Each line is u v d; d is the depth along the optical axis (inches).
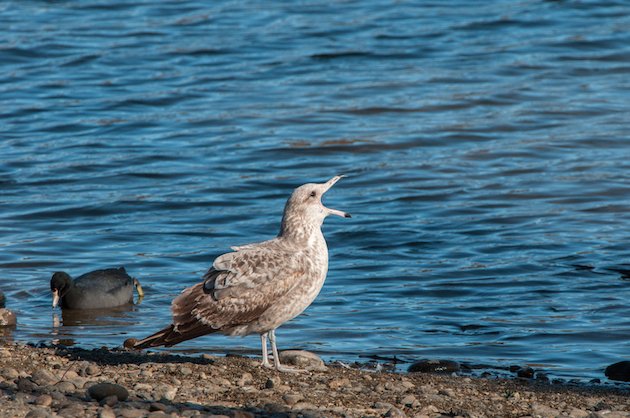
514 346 513.0
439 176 852.6
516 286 615.5
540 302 587.5
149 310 586.6
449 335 532.7
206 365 421.4
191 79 1133.1
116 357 444.1
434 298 598.2
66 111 1030.4
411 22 1346.0
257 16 1385.3
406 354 498.0
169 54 1220.5
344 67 1175.6
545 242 696.4
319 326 545.0
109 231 732.0
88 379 386.0
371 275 641.6
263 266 399.2
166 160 893.8
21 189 821.2
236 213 775.7
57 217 759.7
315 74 1150.3
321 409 350.9
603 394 427.2
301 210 412.8
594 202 786.2
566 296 597.0
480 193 809.5
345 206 788.0
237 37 1286.9
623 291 602.9
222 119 1002.7
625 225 732.0
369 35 1291.8
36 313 582.2
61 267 663.8
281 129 975.6
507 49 1232.8
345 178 855.7
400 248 695.1
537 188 819.4
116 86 1111.0
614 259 658.8
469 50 1230.9
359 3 1449.3
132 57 1210.0
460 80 1123.9
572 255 669.3
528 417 364.5
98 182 839.1
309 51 1230.3
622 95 1073.5
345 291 610.5
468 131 966.4
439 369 468.1
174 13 1407.5
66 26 1337.4
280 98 1070.4
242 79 1133.7
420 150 920.9
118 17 1389.0
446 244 701.3
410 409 366.3
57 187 827.4
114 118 1010.1
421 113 1021.2
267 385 390.3
